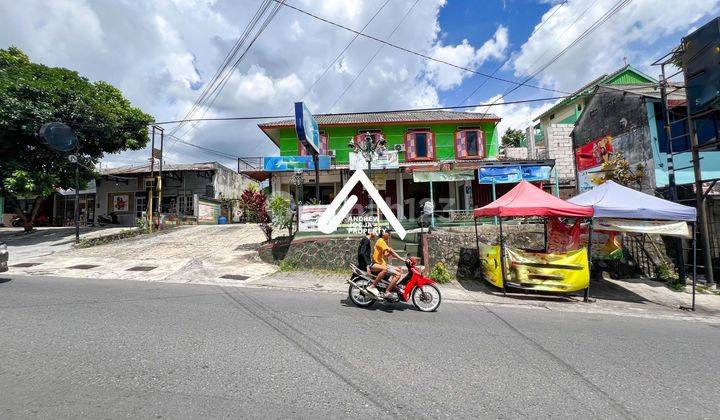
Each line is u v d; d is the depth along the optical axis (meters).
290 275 9.85
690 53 9.57
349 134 18.92
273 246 11.62
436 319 5.87
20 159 15.45
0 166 14.79
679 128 11.96
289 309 6.14
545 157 18.91
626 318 6.55
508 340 4.86
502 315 6.39
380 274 6.43
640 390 3.41
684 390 3.44
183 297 6.82
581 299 8.18
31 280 8.43
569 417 2.88
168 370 3.49
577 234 9.16
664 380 3.67
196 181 25.47
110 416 2.64
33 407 2.73
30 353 3.83
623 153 13.09
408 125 18.97
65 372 3.38
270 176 16.92
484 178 14.59
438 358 4.07
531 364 3.99
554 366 3.95
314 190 18.92
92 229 19.58
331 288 8.41
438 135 18.98
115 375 3.35
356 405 2.94
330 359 3.92
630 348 4.68
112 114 16.94
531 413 2.91
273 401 2.95
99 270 10.02
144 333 4.57
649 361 4.21
